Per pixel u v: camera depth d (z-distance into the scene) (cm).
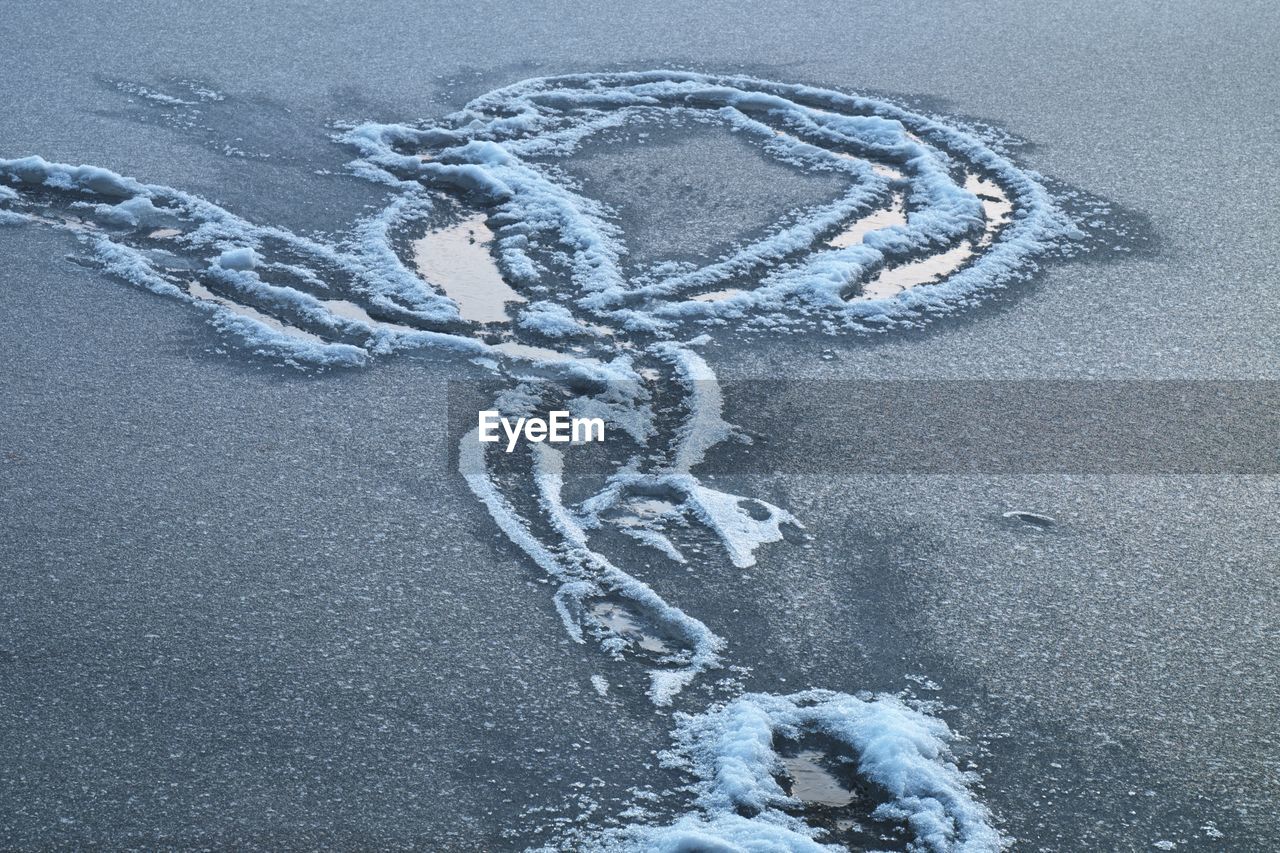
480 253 530
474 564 347
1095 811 278
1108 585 349
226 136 622
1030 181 606
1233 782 287
